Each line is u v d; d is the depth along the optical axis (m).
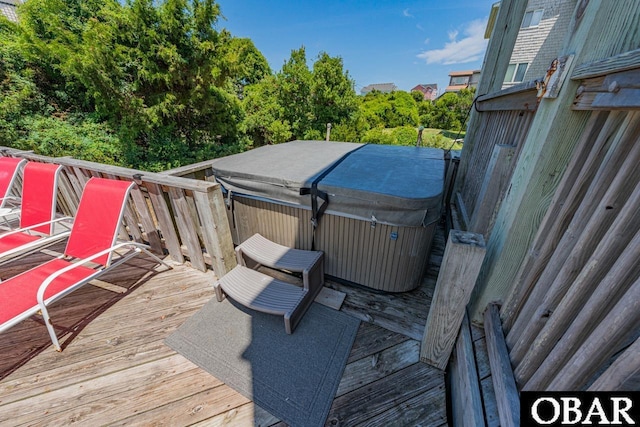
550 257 1.01
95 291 2.13
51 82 6.02
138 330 1.77
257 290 1.87
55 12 5.40
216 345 1.66
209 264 2.40
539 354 0.91
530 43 8.83
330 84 8.93
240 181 2.24
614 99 0.69
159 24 5.14
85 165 2.45
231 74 6.01
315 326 1.79
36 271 1.81
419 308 1.96
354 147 3.36
